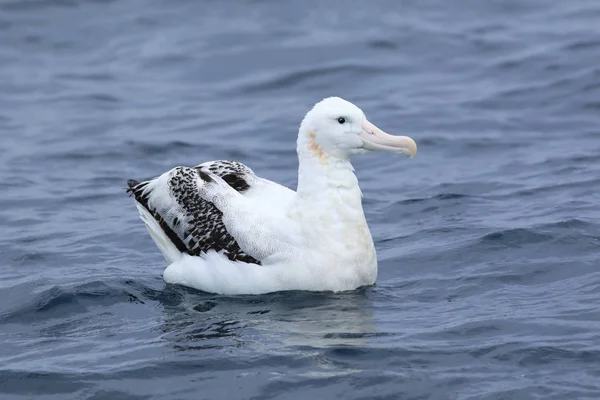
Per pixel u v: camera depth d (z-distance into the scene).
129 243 16.94
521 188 18.19
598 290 13.34
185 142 22.11
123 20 30.41
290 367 11.62
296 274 13.70
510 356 11.60
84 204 19.06
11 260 16.25
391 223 17.19
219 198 14.29
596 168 18.78
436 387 11.02
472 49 26.52
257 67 26.58
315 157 13.79
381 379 11.22
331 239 13.70
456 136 21.52
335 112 13.64
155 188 15.05
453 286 14.04
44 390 11.55
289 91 25.16
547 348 11.69
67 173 20.80
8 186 20.00
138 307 13.95
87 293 14.34
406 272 14.73
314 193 13.77
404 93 24.30
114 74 26.97
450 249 15.38
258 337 12.50
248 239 13.88
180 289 14.47
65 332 13.28
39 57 28.27
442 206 17.69
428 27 28.14
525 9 29.06
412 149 13.68
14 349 12.77
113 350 12.45
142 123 23.55
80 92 25.75
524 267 14.44
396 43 27.19
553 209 16.77
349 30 28.38
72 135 22.94
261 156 21.27
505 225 16.12
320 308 13.34
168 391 11.31
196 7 30.98
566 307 12.86
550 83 23.88
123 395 11.31
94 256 16.30
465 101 23.45
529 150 20.42
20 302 14.30
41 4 31.34
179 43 28.48
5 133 23.25
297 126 22.81
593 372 11.13
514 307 13.02
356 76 25.55
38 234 17.44
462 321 12.63
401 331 12.46
